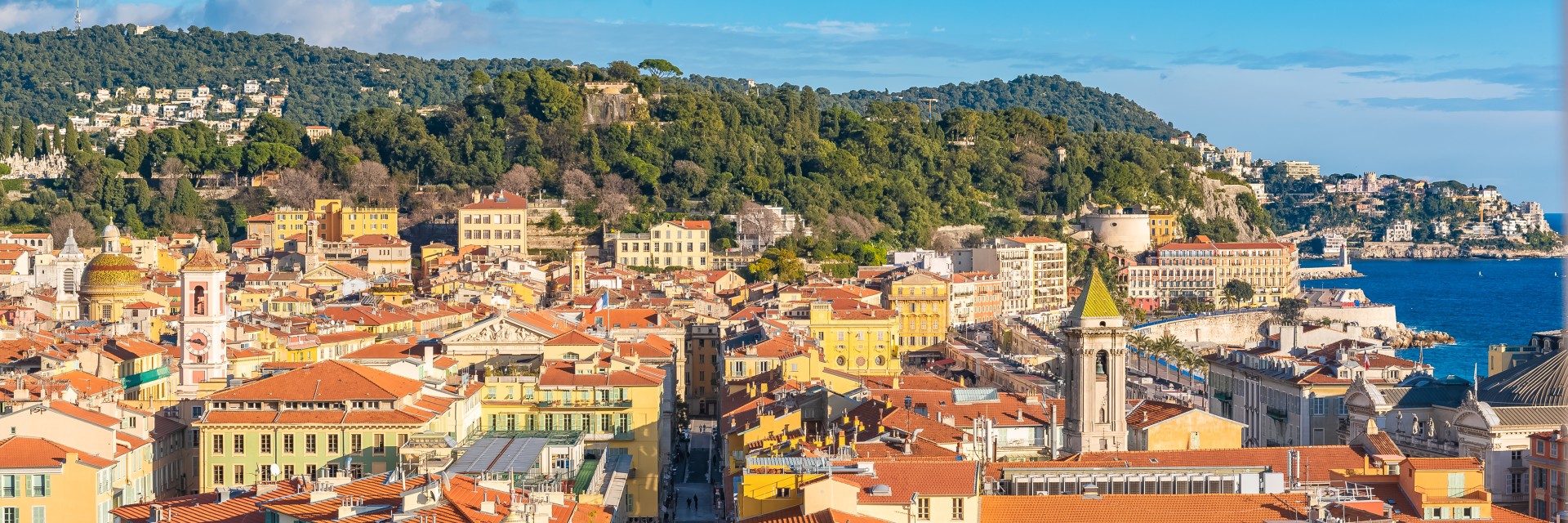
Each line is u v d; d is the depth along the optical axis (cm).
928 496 17100
